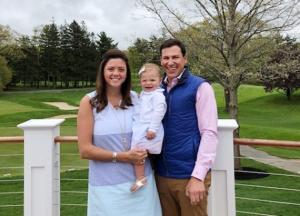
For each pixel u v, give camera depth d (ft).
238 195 25.86
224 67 33.19
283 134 59.77
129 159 8.46
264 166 36.81
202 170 8.29
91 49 221.25
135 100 8.96
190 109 8.56
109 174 8.62
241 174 32.60
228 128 9.70
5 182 27.71
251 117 102.17
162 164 8.89
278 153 45.06
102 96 8.68
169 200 9.13
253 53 32.99
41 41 215.51
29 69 207.10
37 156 10.53
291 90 128.98
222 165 9.86
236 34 32.01
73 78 218.38
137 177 8.59
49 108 114.01
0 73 173.68
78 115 8.75
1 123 74.38
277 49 33.04
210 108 8.39
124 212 8.59
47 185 10.55
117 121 8.61
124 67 8.65
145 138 8.50
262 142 9.85
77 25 219.82
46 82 219.82
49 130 10.47
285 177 32.24
